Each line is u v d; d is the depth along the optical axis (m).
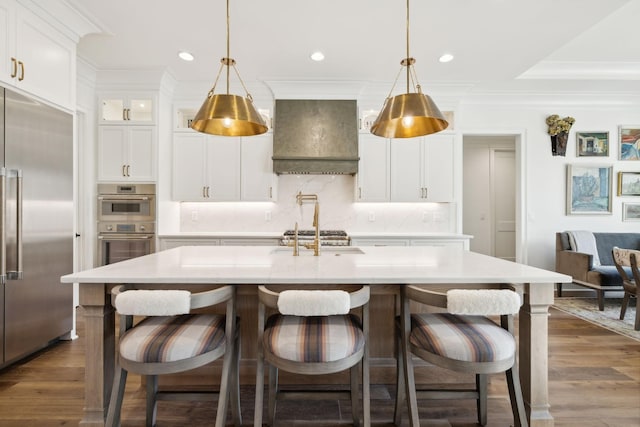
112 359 1.71
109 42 3.25
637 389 2.15
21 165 2.42
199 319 1.60
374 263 1.91
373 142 4.29
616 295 4.58
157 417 1.85
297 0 2.57
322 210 4.57
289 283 1.53
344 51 3.41
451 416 1.86
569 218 4.77
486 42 3.22
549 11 2.71
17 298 2.39
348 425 1.78
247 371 2.12
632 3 2.84
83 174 3.89
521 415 1.53
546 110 4.73
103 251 3.97
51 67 2.68
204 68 3.84
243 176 4.27
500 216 6.75
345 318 1.60
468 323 1.56
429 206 4.57
